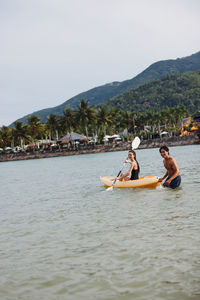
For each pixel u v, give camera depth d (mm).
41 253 5180
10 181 20797
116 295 3590
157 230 5773
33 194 12727
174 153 37938
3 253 5359
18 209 9523
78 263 4602
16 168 42406
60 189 13414
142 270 4156
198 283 3689
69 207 8992
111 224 6555
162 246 4918
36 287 3959
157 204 8164
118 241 5379
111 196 10297
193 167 16750
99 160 40781
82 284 3934
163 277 3910
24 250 5426
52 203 9992
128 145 79250
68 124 87500
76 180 16641
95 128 108312
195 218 6332
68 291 3785
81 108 86750
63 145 91938
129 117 125938
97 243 5398
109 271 4227
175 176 10391
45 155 85062
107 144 82562
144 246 5004
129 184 11789
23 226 7184
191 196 8734
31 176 23719
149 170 18094
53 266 4578
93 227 6473
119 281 3920
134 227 6141
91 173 20703
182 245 4871
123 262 4469
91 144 87312
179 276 3895
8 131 99625
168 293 3531
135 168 12234
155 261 4391
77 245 5406
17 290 3912
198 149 42688
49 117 91250
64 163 42438
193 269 4035
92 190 12133
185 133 81562
